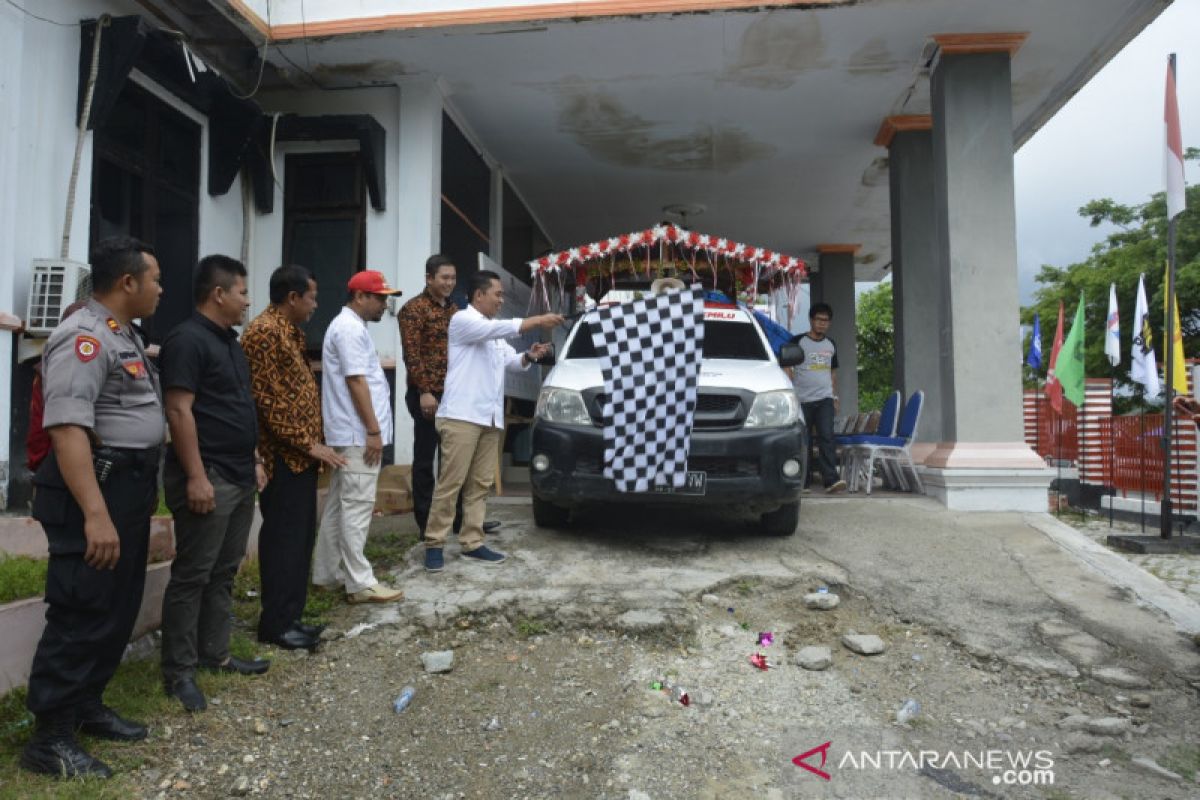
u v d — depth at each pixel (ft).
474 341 16.15
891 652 13.62
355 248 25.73
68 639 9.32
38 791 9.00
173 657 11.34
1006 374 23.29
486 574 16.28
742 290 28.35
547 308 28.19
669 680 12.57
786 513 18.63
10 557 12.82
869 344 81.56
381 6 22.63
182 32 21.48
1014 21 22.66
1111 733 11.22
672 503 17.52
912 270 28.84
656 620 13.94
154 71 20.06
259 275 25.73
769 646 13.73
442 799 9.68
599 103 28.09
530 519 21.09
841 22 22.61
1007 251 23.54
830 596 15.29
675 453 16.83
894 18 22.41
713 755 10.62
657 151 32.94
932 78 24.98
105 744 10.19
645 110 28.66
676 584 15.57
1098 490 38.01
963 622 14.56
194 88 21.45
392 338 25.21
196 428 11.21
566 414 18.08
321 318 25.66
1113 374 72.18
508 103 28.04
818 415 26.30
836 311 47.47
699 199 39.22
